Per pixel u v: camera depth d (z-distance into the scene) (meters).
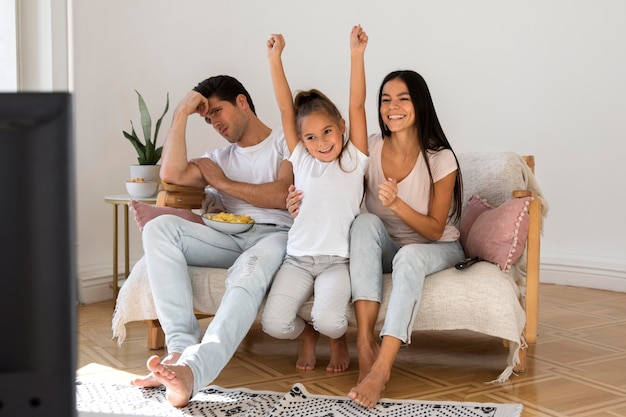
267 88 4.09
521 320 2.10
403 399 1.92
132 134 3.33
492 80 4.11
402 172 2.29
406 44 4.21
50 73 3.26
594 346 2.57
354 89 2.23
